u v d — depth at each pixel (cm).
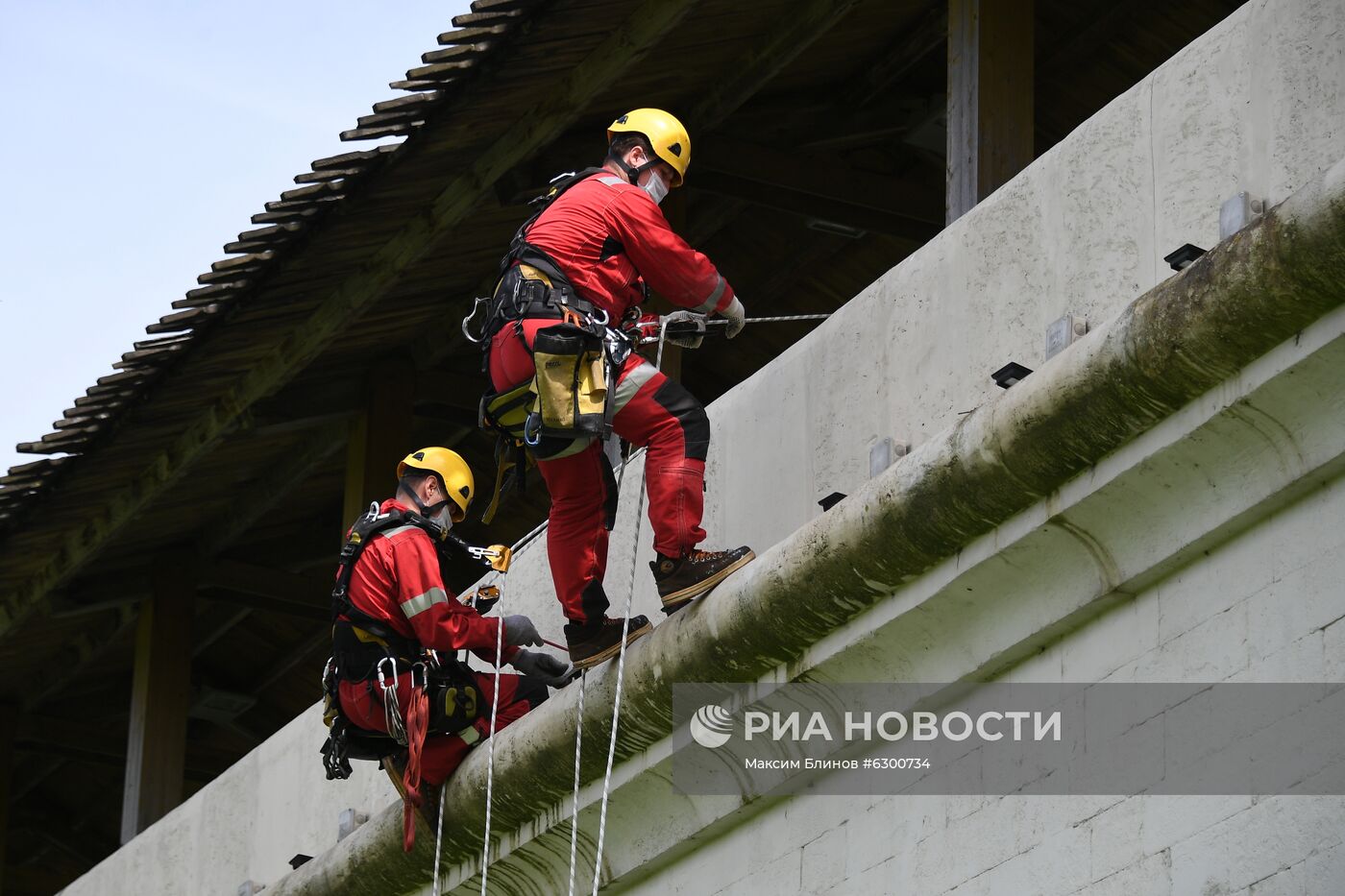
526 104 1307
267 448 1667
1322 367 691
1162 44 1508
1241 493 721
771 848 909
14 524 1705
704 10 1301
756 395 980
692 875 955
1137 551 755
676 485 895
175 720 1772
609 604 960
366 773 1243
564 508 927
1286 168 750
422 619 973
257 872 1338
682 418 902
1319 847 672
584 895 1005
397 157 1313
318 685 2161
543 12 1216
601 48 1270
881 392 906
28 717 2045
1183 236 783
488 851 1008
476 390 1673
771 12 1341
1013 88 1093
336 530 1888
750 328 1812
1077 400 746
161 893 1447
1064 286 829
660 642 902
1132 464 741
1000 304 855
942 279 887
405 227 1401
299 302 1462
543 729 967
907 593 823
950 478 789
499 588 1133
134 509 1683
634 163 922
